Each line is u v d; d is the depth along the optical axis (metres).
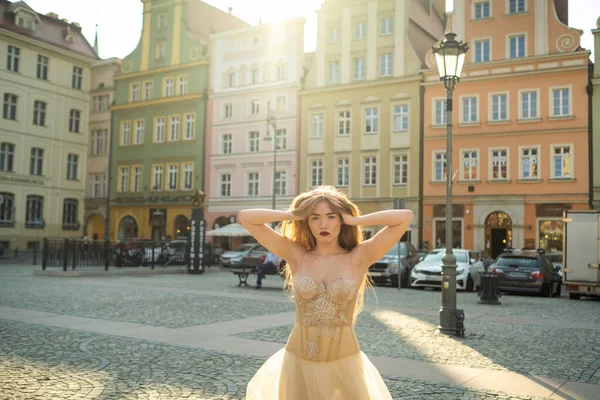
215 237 44.53
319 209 3.09
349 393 2.94
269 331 9.69
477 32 34.91
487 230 34.44
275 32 42.91
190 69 46.66
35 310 11.84
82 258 24.52
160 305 13.29
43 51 48.88
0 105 45.72
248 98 43.75
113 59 51.38
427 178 36.09
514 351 8.30
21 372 6.32
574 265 18.41
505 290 19.91
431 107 36.22
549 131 32.72
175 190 46.94
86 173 52.50
